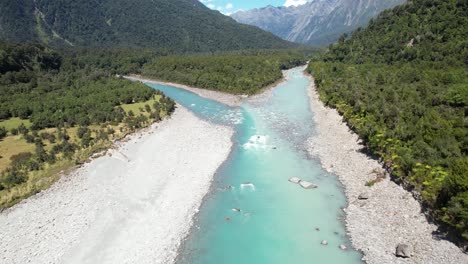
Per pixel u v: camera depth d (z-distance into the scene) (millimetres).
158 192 46531
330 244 35094
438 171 37844
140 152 60531
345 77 95938
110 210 42250
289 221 39406
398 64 93562
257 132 71000
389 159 46219
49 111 78375
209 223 39625
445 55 85438
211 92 114688
